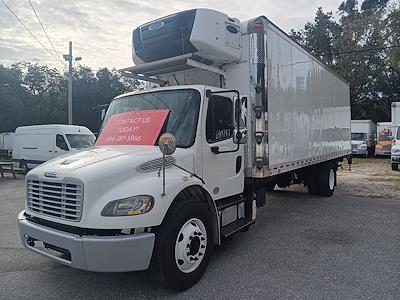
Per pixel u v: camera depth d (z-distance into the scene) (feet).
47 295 13.34
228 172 17.26
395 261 16.44
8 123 109.91
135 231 12.25
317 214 26.58
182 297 13.03
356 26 111.75
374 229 22.11
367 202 31.35
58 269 15.88
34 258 17.34
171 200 12.89
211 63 18.99
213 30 17.74
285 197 34.12
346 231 21.70
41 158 61.21
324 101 31.55
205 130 15.69
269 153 20.02
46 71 125.18
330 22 122.93
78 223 12.00
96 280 14.62
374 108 129.08
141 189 12.35
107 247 11.48
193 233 13.89
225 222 16.99
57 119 118.11
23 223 13.65
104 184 12.19
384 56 112.47
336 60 118.11
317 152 29.63
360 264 16.08
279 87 21.52
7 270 15.85
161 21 18.80
